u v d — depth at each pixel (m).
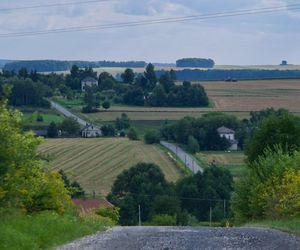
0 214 33.25
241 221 60.34
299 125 74.38
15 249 26.33
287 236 31.72
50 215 36.12
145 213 118.75
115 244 29.28
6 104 34.62
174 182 131.38
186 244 28.77
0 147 32.66
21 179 33.94
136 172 126.69
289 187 47.34
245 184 60.09
